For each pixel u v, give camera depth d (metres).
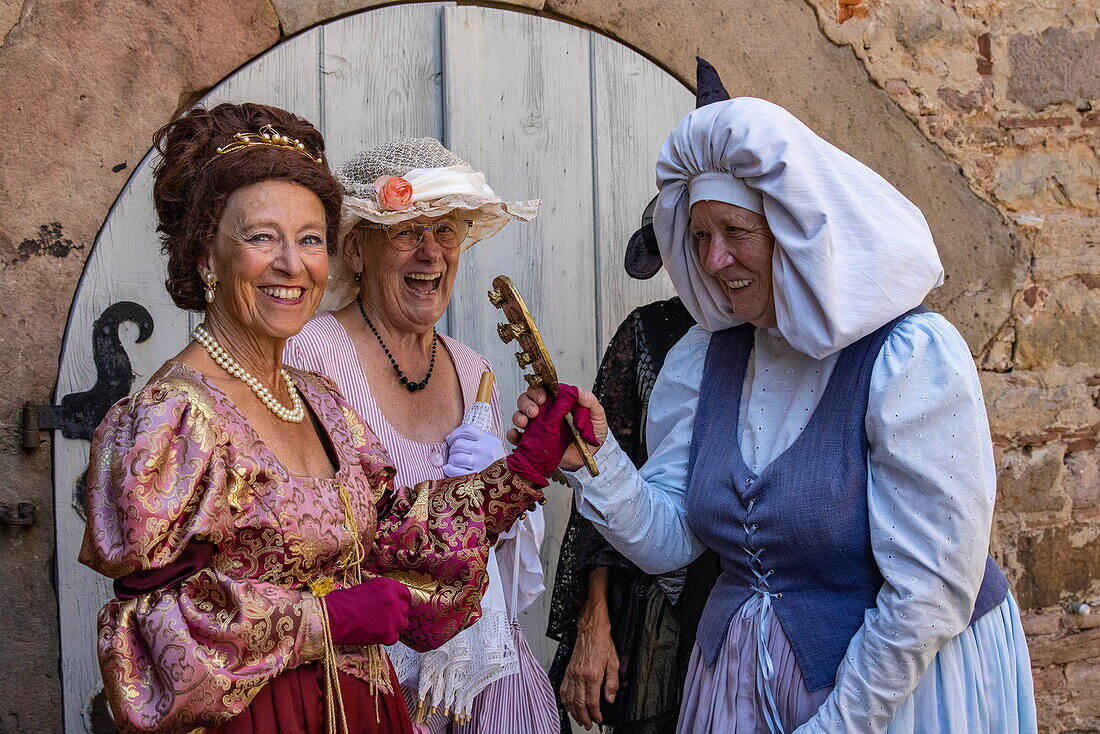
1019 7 3.31
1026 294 3.33
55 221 2.47
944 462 1.85
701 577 2.31
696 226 2.09
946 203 3.27
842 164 2.01
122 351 2.53
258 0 2.67
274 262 1.55
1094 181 3.39
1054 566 3.37
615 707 2.44
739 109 1.99
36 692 2.46
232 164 1.54
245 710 1.49
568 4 2.97
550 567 3.00
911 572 1.86
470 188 2.20
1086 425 3.40
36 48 2.44
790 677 1.98
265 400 1.63
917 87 3.24
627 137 3.05
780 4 3.14
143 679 1.42
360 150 2.79
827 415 1.99
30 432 2.43
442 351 2.44
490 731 2.29
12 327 2.43
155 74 2.56
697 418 2.24
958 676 1.97
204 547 1.49
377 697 1.68
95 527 1.43
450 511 1.83
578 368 3.03
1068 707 3.40
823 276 1.90
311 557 1.56
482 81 2.88
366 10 2.80
